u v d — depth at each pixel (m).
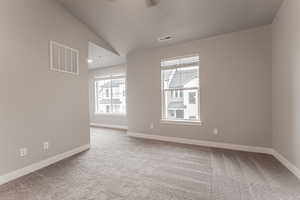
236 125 3.23
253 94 3.05
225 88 3.31
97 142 3.90
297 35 1.97
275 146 2.78
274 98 2.78
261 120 3.00
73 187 1.87
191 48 3.67
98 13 2.83
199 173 2.22
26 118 2.22
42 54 2.44
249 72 3.08
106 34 3.49
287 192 1.75
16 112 2.10
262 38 2.95
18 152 2.12
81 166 2.46
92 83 6.47
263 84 2.96
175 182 1.99
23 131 2.18
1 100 1.95
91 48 3.77
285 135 2.39
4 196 1.70
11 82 2.05
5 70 1.99
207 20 2.85
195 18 2.81
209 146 3.49
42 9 2.43
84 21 3.12
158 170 2.32
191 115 3.80
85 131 3.30
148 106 4.33
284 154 2.44
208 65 3.47
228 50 3.27
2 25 1.96
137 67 4.47
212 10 2.57
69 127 2.92
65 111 2.84
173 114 4.04
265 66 2.94
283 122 2.45
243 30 3.12
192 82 3.76
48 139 2.54
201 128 3.60
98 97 6.43
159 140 4.08
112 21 3.02
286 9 2.25
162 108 4.12
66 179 2.05
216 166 2.45
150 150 3.25
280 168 2.34
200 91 3.57
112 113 6.02
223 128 3.36
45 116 2.49
